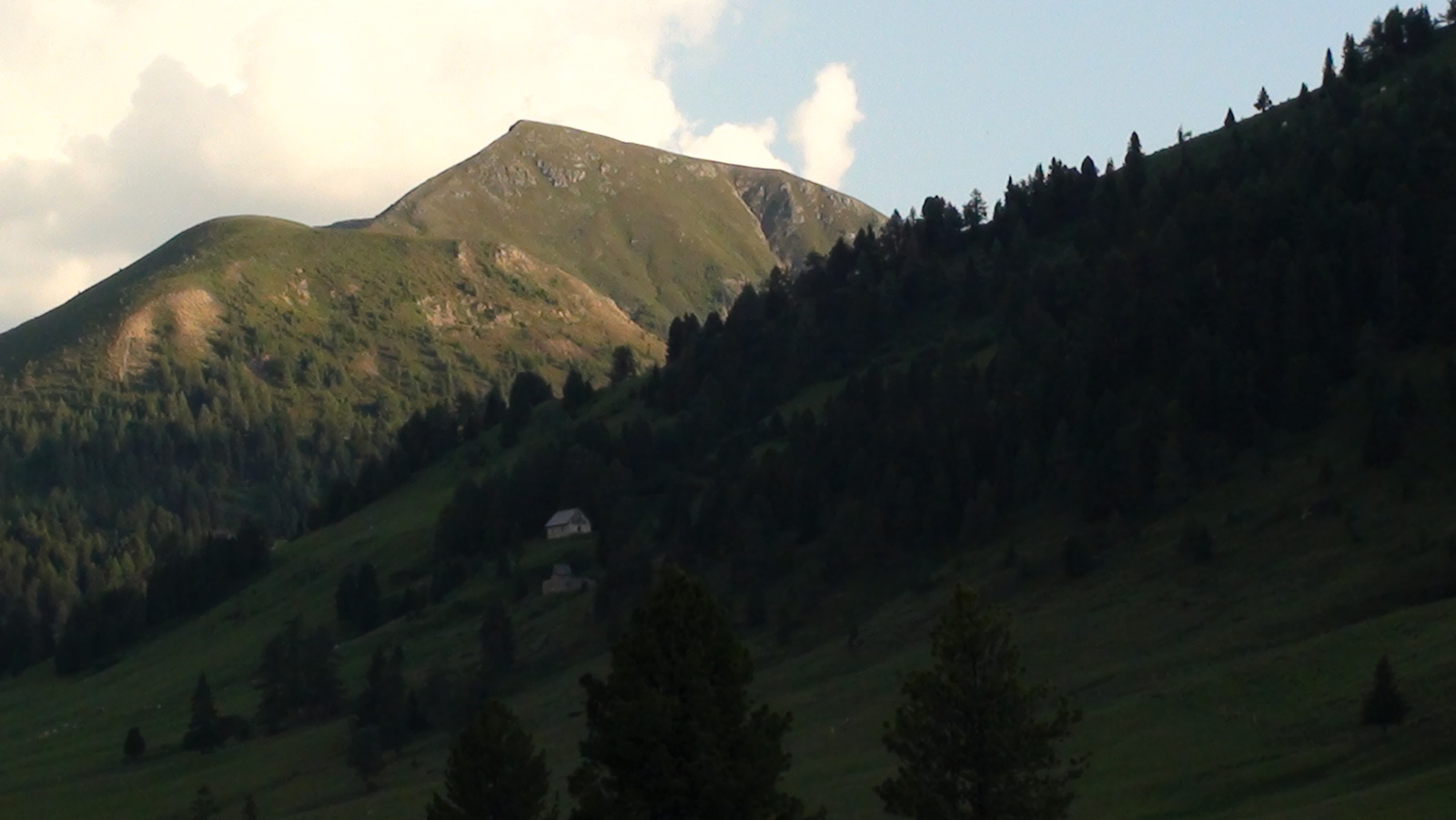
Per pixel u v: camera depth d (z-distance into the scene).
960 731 67.69
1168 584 132.12
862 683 133.62
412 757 151.62
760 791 61.22
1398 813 72.88
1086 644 125.56
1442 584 112.06
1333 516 131.75
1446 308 150.25
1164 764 91.69
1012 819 67.06
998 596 145.25
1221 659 112.06
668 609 63.19
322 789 144.12
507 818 70.31
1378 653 99.19
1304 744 89.12
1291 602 118.81
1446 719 84.81
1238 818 80.62
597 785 63.03
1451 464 131.00
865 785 101.25
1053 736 68.62
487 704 72.75
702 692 61.44
